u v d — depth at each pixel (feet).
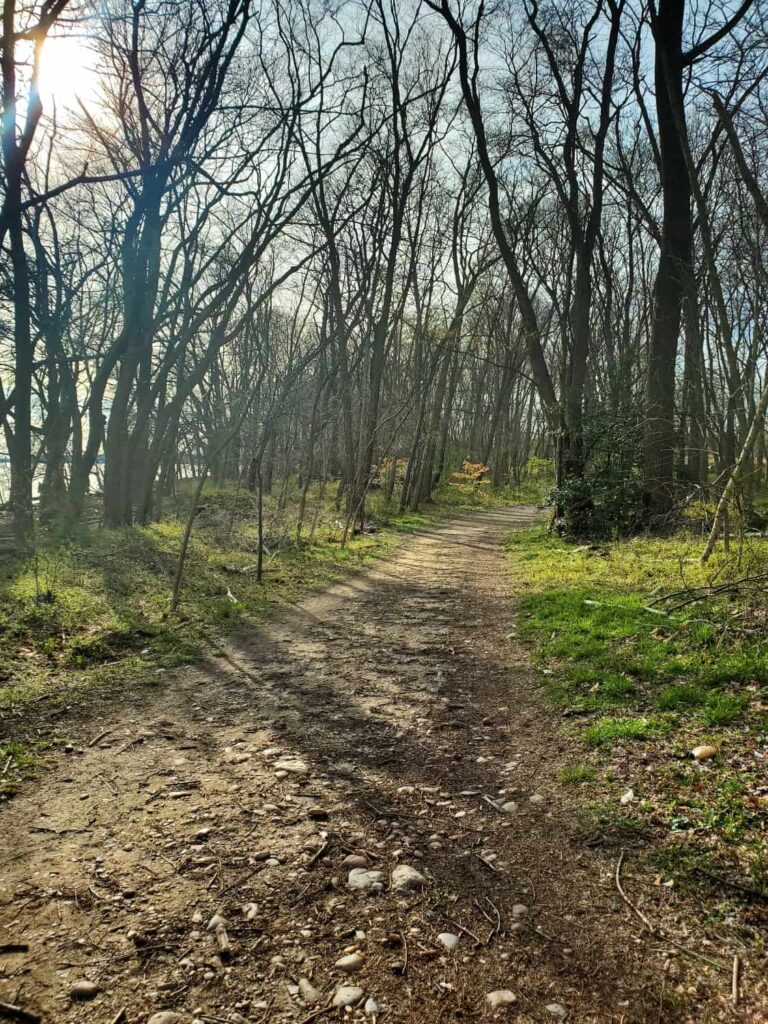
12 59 23.32
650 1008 7.41
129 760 14.01
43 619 23.79
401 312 73.92
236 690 18.97
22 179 29.14
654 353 49.85
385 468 95.81
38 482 75.00
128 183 45.68
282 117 44.06
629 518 49.16
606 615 24.14
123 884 9.58
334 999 7.54
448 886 9.69
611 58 50.83
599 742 14.33
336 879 9.80
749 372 36.35
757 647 17.72
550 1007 7.47
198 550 43.65
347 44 45.80
